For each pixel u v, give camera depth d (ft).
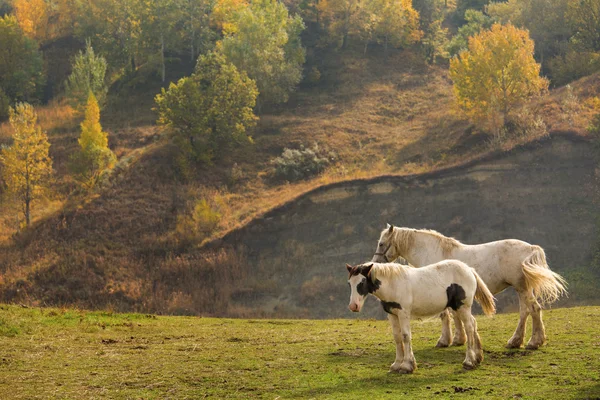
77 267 154.81
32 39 284.00
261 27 248.32
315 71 266.98
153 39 272.92
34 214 184.65
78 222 174.60
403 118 229.45
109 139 222.07
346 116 233.14
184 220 170.91
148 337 50.83
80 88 242.78
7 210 188.75
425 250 44.01
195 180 196.54
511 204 151.84
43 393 33.14
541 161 161.07
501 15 293.43
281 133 222.07
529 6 273.75
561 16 264.11
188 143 202.90
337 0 286.46
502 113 189.16
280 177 196.75
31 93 270.26
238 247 159.94
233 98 209.87
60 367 38.88
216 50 257.14
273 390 32.91
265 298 142.92
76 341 47.80
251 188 191.93
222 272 152.05
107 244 164.76
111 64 278.46
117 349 44.75
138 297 145.07
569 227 141.49
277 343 47.44
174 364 39.55
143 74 271.69
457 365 36.83
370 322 61.87
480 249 42.55
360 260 149.18
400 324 35.88
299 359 40.55
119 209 180.04
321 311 134.92
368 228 157.07
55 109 249.75
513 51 184.96
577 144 162.50
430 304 35.88
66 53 296.10
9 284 148.77
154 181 193.47
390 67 275.39
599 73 204.44
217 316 137.39
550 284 39.88
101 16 286.05
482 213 151.74
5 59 262.47
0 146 218.59
